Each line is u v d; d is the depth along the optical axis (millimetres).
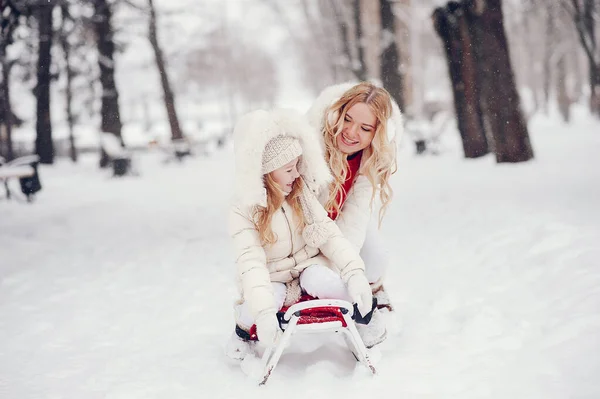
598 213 5676
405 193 9289
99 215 9078
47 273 5777
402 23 21344
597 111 27562
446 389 2678
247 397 2713
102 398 2809
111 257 6367
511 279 4246
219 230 7531
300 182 2883
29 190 11578
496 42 11484
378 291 3422
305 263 2920
